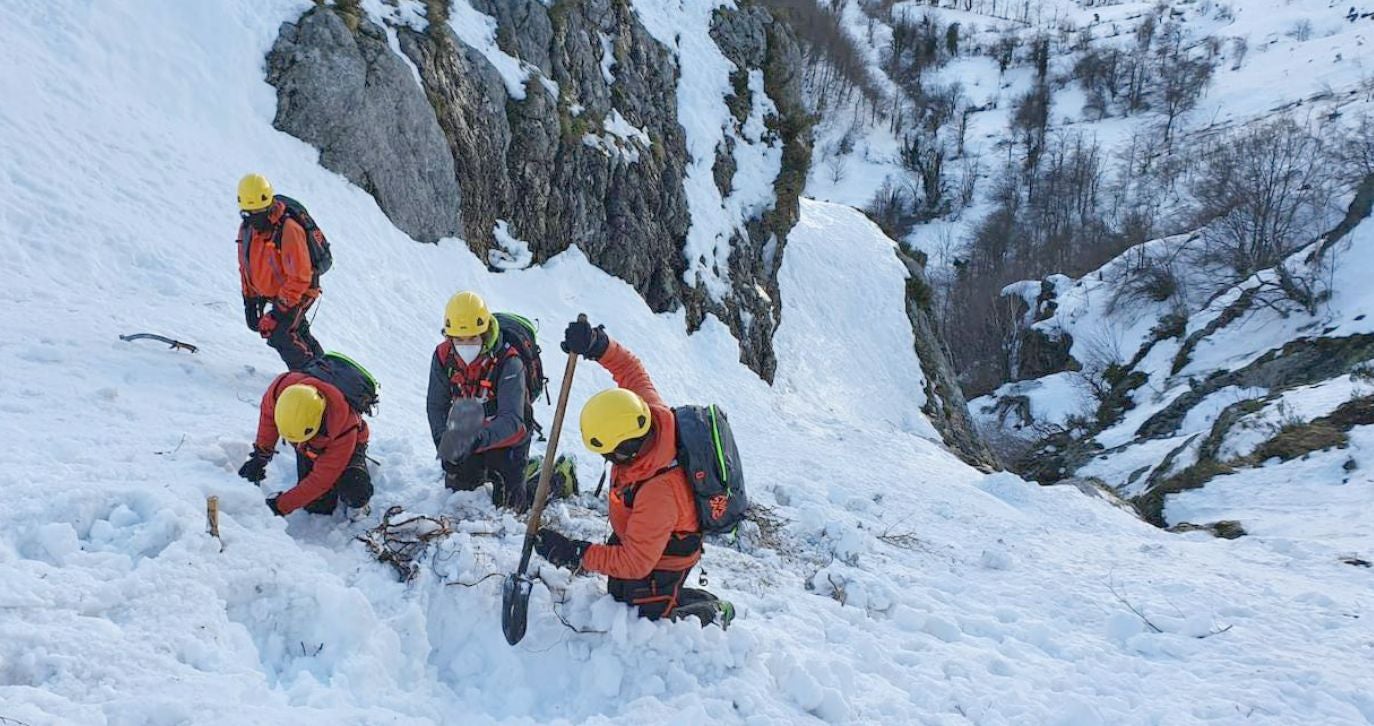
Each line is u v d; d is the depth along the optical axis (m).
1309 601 7.20
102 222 8.34
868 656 4.83
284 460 4.95
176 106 10.31
